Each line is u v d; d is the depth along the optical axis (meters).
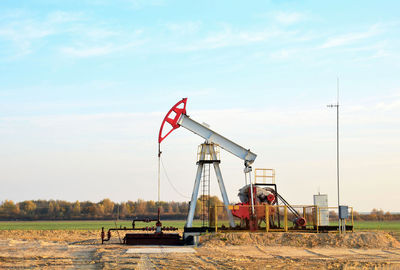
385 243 29.20
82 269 21.53
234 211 31.55
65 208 153.25
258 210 31.66
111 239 37.91
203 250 27.62
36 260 24.34
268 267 21.86
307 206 32.91
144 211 148.88
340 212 31.14
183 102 32.56
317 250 27.73
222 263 23.02
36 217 144.00
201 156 32.91
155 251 27.17
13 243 33.53
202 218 35.91
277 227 32.38
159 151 32.16
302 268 21.56
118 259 24.14
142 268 21.47
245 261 23.75
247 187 32.53
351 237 29.70
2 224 99.12
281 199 32.81
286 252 26.95
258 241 29.75
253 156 32.94
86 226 80.38
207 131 32.84
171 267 21.75
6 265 22.64
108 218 142.38
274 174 32.97
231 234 30.38
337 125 33.09
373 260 24.03
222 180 32.91
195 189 32.69
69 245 32.34
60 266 22.38
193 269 21.27
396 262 23.22
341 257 25.17
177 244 31.77
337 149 33.00
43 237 42.44
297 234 30.14
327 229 32.22
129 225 84.75
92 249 29.20
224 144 33.00
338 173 32.78
